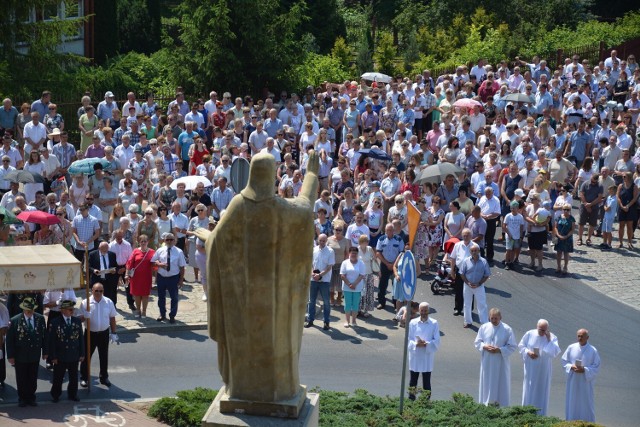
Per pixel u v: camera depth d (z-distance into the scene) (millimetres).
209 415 10750
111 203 24969
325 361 19781
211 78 35375
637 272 26172
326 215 24438
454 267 22516
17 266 16234
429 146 30562
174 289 20969
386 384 18656
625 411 18203
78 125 32219
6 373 18547
